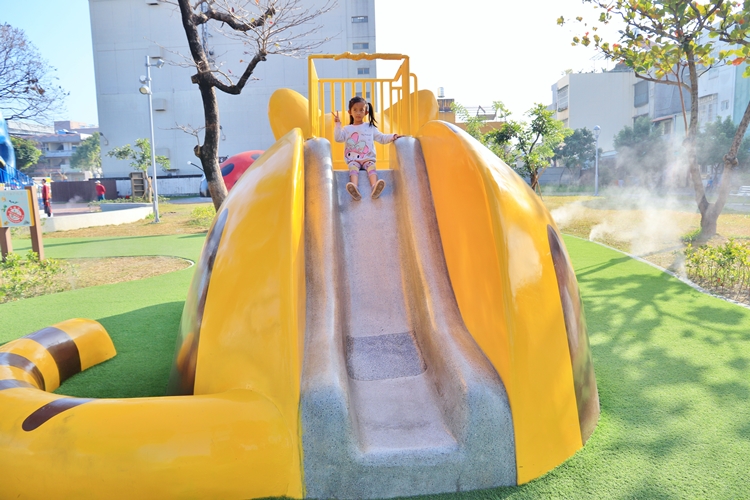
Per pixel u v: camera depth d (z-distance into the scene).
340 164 5.70
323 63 41.66
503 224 2.99
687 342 5.05
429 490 2.64
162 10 45.44
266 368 2.73
